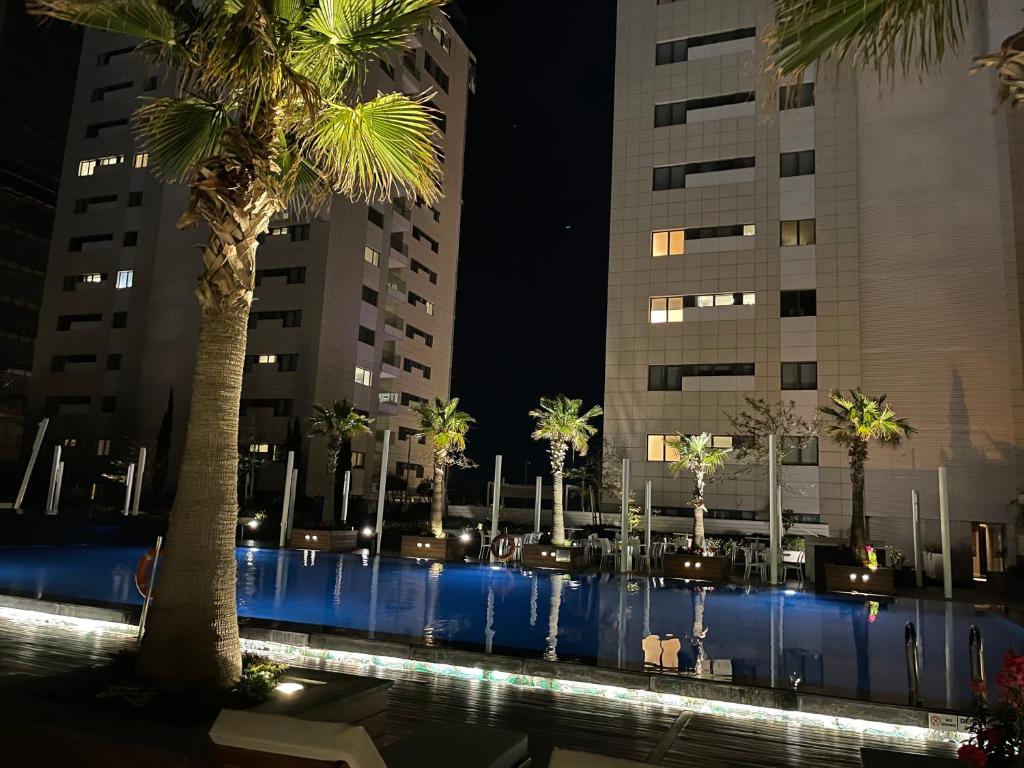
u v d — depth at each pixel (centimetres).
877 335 3366
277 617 1306
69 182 6212
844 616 1587
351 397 5597
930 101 3412
